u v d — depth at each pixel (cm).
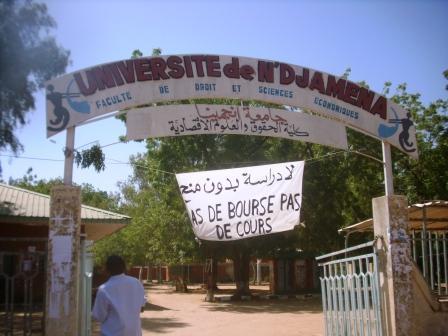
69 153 799
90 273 888
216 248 2731
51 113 807
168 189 2673
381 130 928
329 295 1025
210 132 884
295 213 877
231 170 914
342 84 927
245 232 885
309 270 3581
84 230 2086
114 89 843
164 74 868
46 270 746
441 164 2566
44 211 1783
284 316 1964
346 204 2828
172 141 2600
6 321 717
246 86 889
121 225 1955
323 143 916
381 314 846
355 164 2630
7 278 724
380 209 882
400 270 843
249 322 1758
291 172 896
